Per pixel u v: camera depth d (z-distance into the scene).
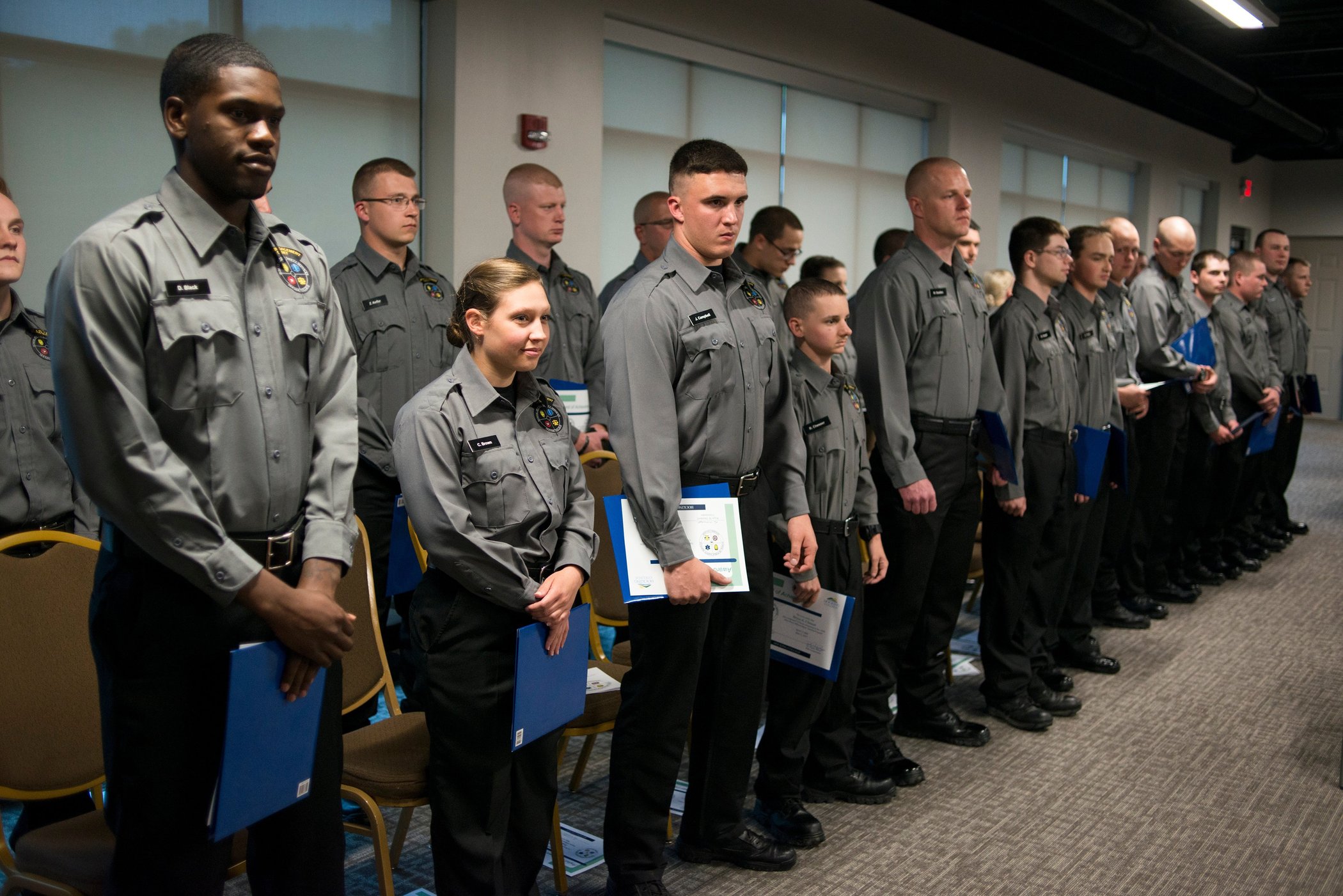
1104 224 4.52
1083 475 3.71
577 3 5.23
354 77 4.62
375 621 2.46
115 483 1.43
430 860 2.54
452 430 1.98
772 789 2.73
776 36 6.45
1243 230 13.77
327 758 1.67
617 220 5.90
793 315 2.74
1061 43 8.88
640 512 2.19
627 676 2.33
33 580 1.94
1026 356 3.53
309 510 1.61
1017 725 3.58
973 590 4.86
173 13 4.00
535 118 5.02
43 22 3.66
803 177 7.15
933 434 3.10
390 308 3.23
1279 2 7.71
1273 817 2.92
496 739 2.03
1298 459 10.63
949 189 3.01
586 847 2.64
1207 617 5.01
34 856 1.78
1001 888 2.49
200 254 1.50
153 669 1.49
